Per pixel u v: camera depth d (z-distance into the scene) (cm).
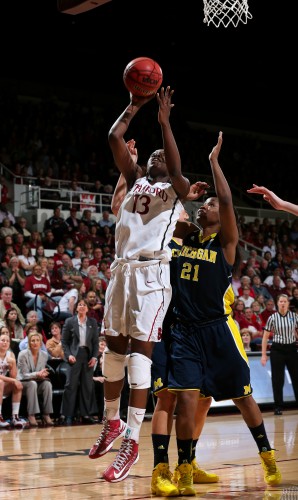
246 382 399
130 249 364
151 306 357
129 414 362
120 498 358
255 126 2295
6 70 1897
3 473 446
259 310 1192
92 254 1262
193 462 414
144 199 366
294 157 2258
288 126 2319
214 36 1908
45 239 1295
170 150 359
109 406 384
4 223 1255
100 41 1945
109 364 376
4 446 611
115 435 386
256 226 1709
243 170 2081
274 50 1941
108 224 1446
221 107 2228
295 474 434
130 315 362
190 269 398
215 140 2100
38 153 1625
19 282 1069
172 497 362
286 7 1753
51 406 862
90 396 886
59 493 372
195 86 2141
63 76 1988
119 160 376
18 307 1033
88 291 1067
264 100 2211
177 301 399
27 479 421
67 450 577
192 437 385
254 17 1800
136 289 358
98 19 1825
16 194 1481
